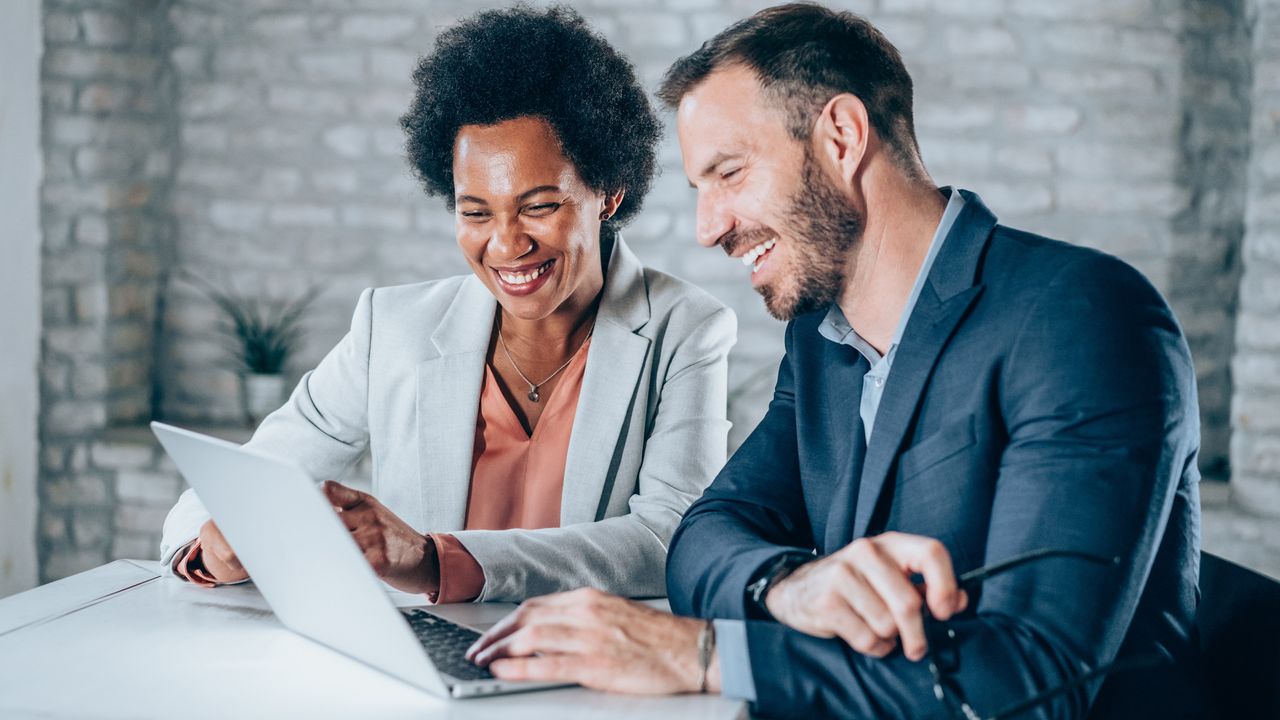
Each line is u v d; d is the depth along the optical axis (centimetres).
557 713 101
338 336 376
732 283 356
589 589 113
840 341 140
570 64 157
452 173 167
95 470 354
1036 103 344
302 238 374
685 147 130
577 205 160
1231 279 342
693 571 129
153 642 123
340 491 135
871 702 101
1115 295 115
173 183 376
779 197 126
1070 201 344
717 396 174
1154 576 119
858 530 127
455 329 173
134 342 373
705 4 350
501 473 172
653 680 106
